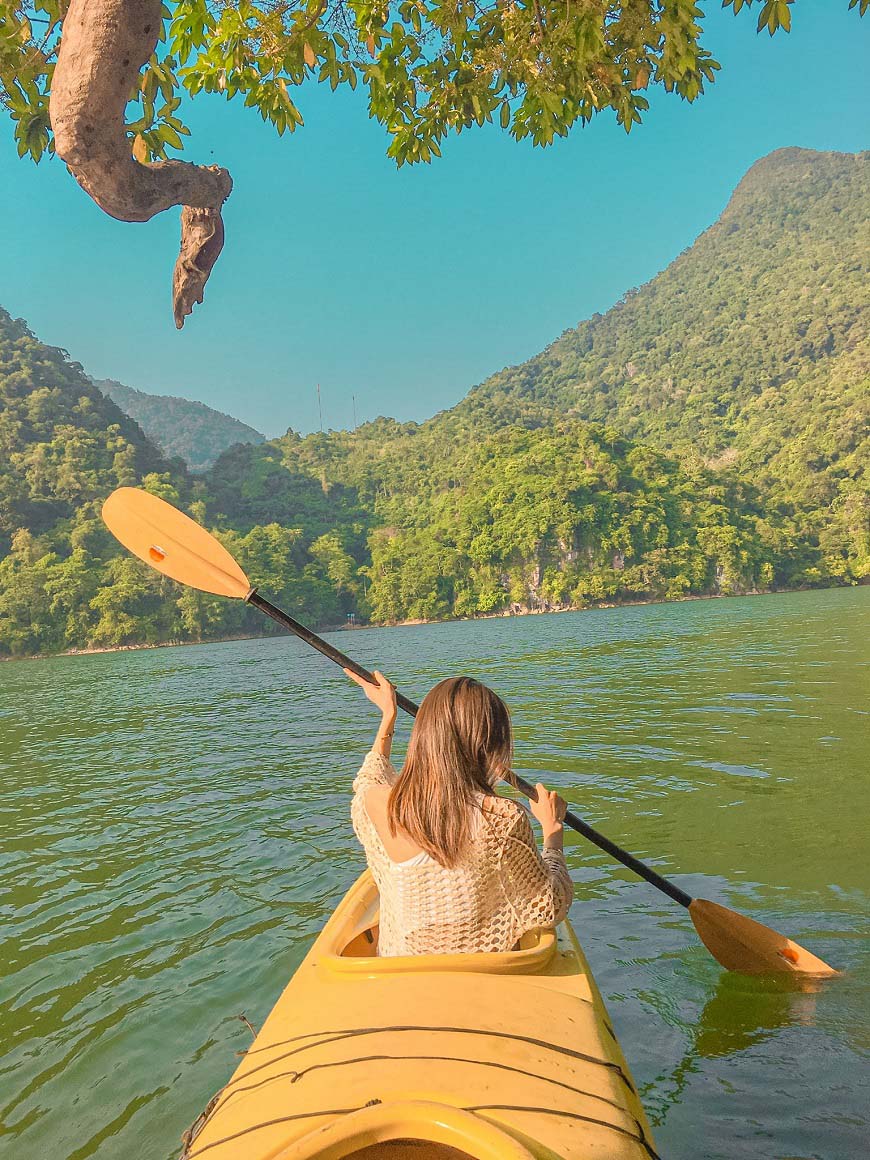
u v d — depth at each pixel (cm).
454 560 13588
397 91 475
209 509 16000
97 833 752
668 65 449
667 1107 276
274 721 1530
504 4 463
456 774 213
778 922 427
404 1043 185
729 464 18088
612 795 730
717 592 13000
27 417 15112
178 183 319
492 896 219
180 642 11444
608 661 2314
